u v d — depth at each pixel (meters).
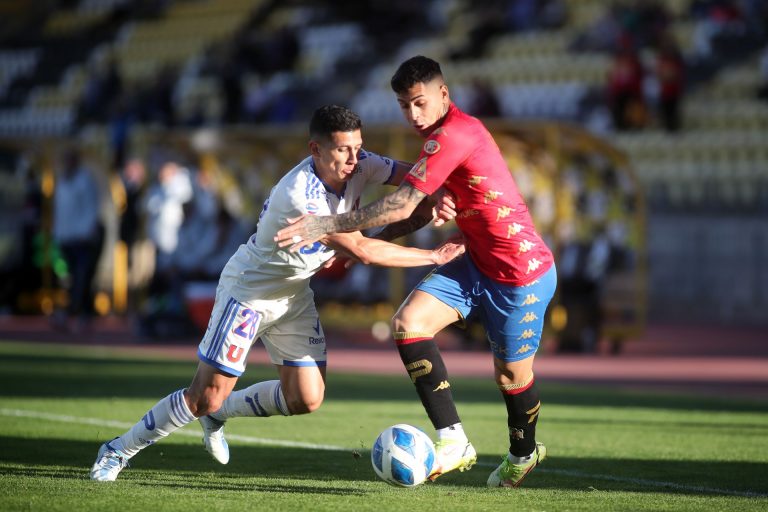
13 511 17.44
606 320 58.00
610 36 93.81
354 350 58.69
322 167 19.75
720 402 37.97
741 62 87.25
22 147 73.00
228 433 29.02
